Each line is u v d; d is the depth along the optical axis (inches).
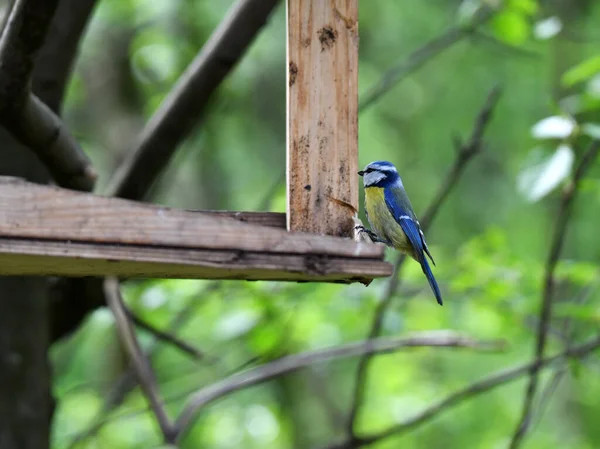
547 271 386.0
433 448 832.9
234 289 438.0
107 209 197.2
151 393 337.7
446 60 802.2
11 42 249.6
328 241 207.3
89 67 700.0
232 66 341.7
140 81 696.4
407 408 639.8
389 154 781.9
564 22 608.7
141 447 605.0
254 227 204.7
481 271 434.0
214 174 766.5
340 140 255.1
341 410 864.9
